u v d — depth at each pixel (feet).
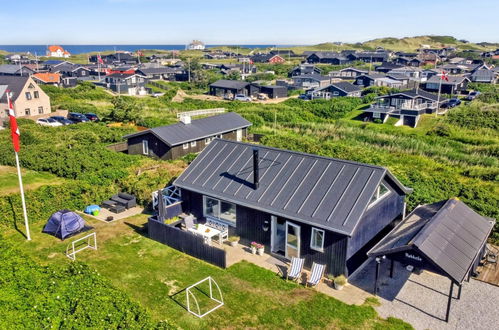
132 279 56.75
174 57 620.90
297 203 59.36
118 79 303.89
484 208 73.82
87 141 128.77
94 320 41.22
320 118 207.51
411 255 48.29
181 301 51.93
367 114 214.07
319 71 403.75
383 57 504.43
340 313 49.49
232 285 55.42
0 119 171.94
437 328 46.68
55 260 61.82
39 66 408.87
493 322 47.50
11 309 41.88
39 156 108.78
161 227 66.90
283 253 63.52
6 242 58.34
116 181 91.81
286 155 68.85
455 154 131.54
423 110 199.00
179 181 72.23
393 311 49.96
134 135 119.96
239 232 67.82
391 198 66.33
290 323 47.85
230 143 76.23
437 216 55.06
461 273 46.11
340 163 63.00
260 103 249.34
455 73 363.76
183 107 230.68
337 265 56.18
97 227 73.72
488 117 181.68
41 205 76.48
